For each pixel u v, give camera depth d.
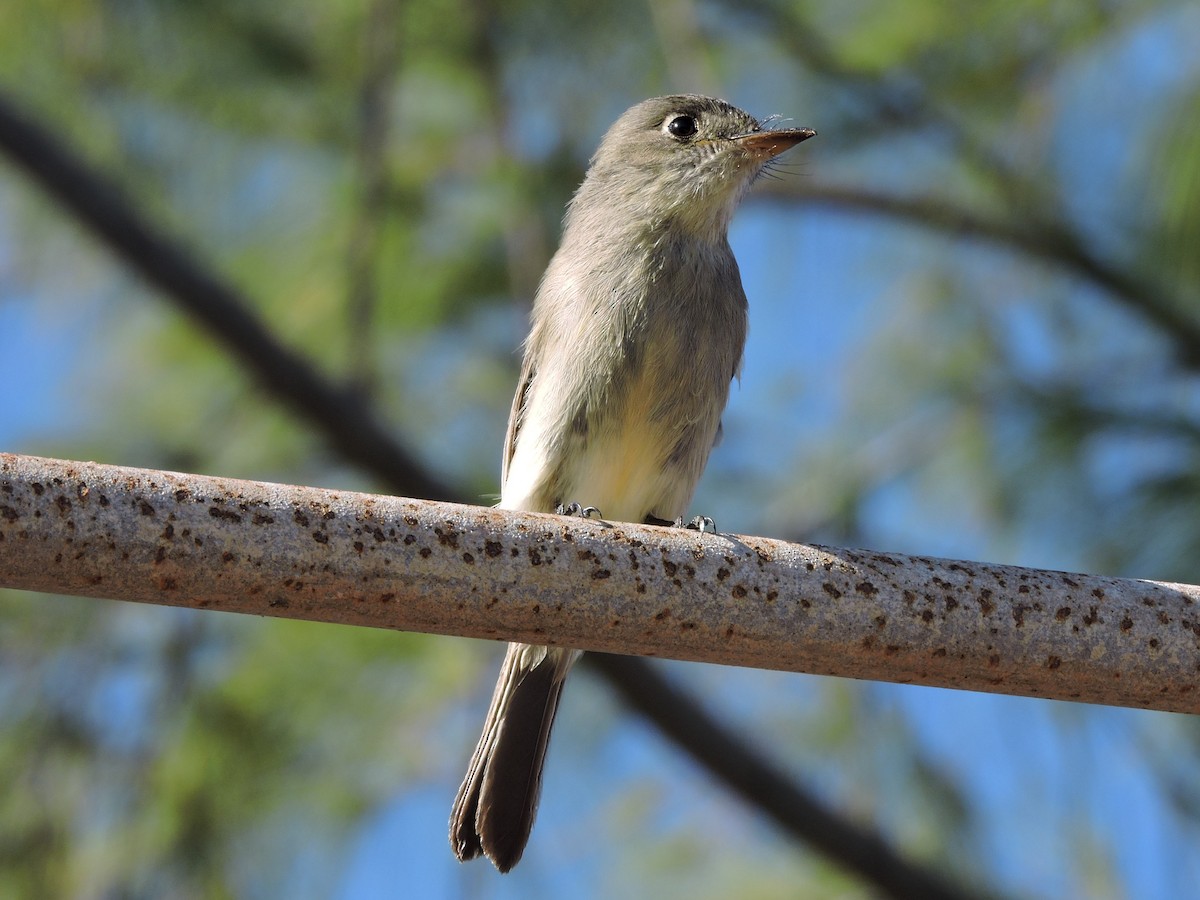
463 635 5.73
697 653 5.84
